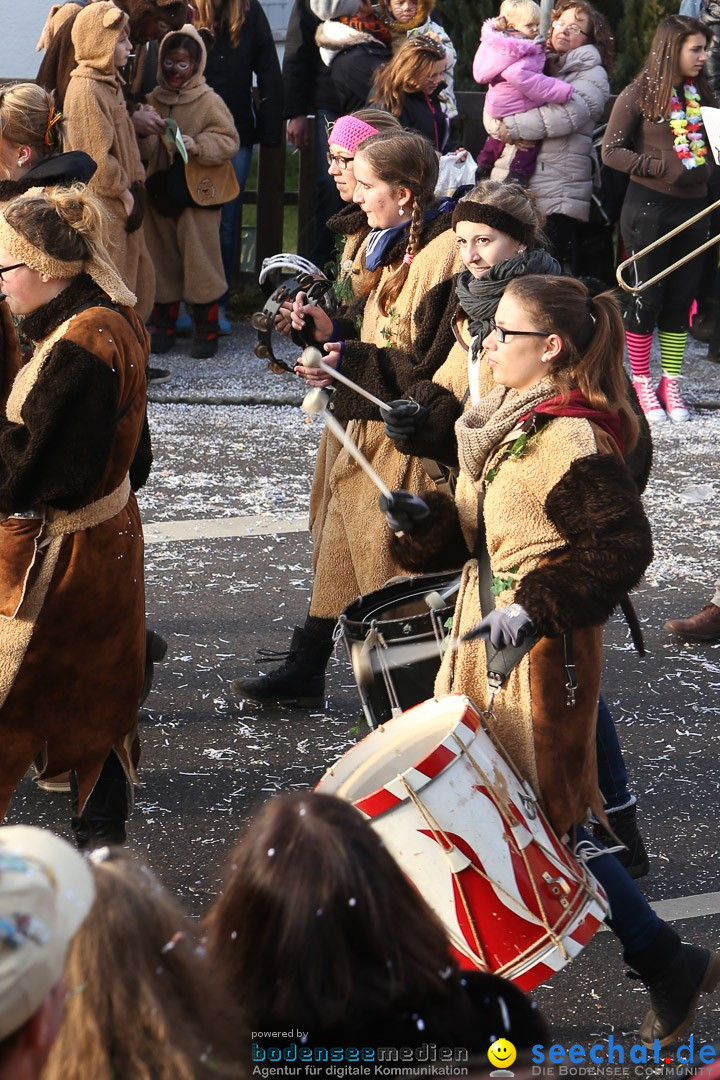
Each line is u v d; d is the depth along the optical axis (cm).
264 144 2503
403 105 2048
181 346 2536
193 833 978
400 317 941
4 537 798
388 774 666
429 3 2314
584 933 655
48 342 784
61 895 320
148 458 917
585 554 656
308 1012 420
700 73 2128
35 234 771
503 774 659
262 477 1852
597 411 700
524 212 826
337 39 2283
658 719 1191
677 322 2191
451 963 455
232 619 1379
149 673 1041
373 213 969
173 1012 369
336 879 421
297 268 993
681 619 1408
